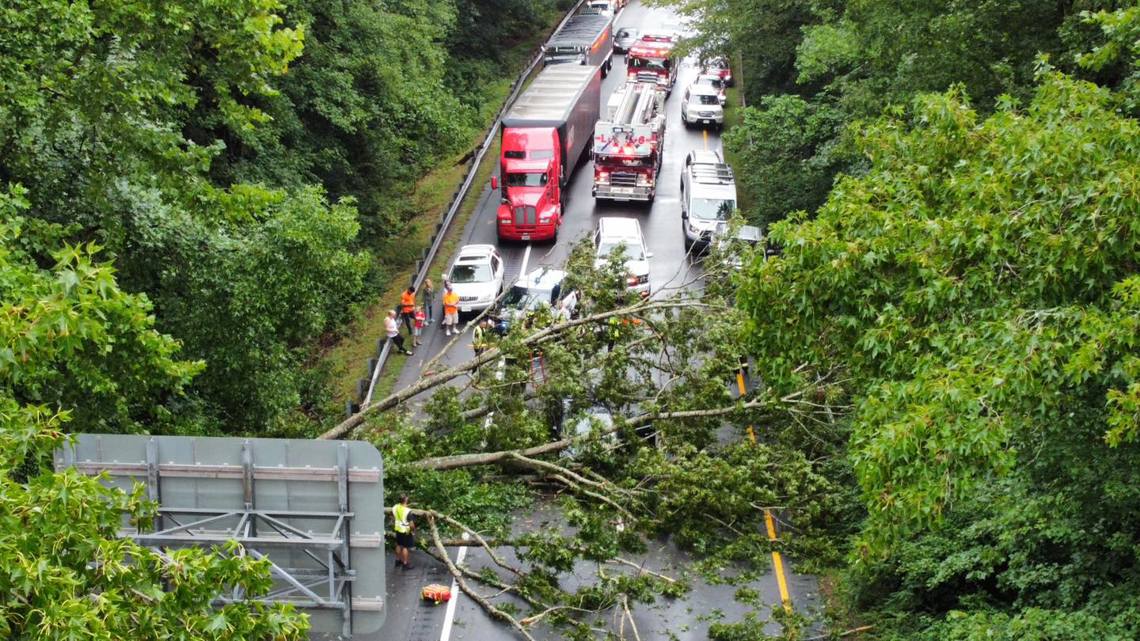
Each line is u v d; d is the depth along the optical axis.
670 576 23.48
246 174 38.66
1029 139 15.28
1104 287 14.70
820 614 21.33
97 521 11.41
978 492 18.97
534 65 70.38
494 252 40.97
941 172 18.08
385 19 45.41
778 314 17.31
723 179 45.84
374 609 14.97
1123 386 14.56
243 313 24.38
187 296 24.72
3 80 20.45
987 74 26.58
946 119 17.70
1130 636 15.06
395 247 45.19
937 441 13.23
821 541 22.66
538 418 25.56
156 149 22.84
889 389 14.70
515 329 26.20
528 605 22.62
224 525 15.08
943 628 17.97
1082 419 15.32
